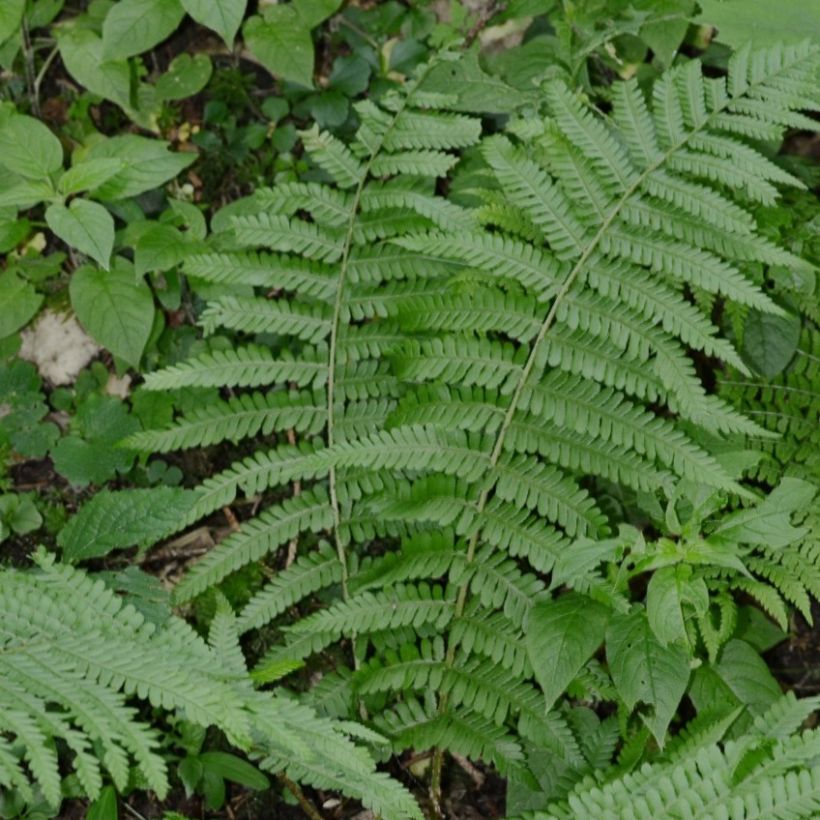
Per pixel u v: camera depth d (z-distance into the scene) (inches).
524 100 67.4
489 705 59.8
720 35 62.6
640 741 58.9
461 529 59.9
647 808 53.9
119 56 67.0
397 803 56.3
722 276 59.5
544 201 60.5
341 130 73.0
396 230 62.8
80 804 62.3
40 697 53.1
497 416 60.4
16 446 67.3
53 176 64.4
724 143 59.8
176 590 60.5
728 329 67.5
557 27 67.7
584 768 59.5
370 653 65.4
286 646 61.0
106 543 60.6
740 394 65.2
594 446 59.9
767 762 54.0
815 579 60.9
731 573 60.7
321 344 62.5
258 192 62.4
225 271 61.9
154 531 60.7
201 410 61.6
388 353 62.5
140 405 67.1
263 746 58.8
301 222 62.4
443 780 63.9
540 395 60.1
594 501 59.8
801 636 67.2
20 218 69.4
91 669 53.9
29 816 61.0
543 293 60.4
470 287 62.2
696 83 60.1
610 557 58.2
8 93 71.8
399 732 60.5
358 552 67.2
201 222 66.4
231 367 61.5
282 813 63.7
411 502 60.1
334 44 74.4
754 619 64.8
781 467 64.2
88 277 65.0
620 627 57.5
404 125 62.7
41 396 67.9
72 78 73.0
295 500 61.9
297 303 62.3
